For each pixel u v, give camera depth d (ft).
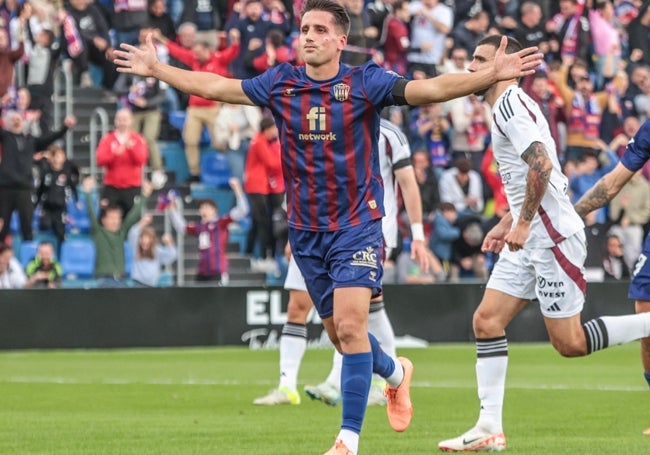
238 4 142.10
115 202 128.47
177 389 84.64
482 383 51.21
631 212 139.44
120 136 128.77
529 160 48.78
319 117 45.01
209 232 129.39
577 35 156.15
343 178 45.27
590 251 134.10
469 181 135.85
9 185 124.26
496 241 53.52
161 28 145.79
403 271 129.59
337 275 45.42
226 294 122.72
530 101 50.29
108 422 63.57
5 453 50.47
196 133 141.08
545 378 93.09
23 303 117.60
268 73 46.09
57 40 142.31
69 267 128.77
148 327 120.67
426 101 44.21
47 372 98.43
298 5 150.20
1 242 122.52
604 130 150.30
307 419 64.85
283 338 73.87
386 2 149.59
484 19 151.23
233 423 62.85
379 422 63.41
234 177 139.64
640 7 161.79
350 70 45.24
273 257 134.51
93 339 119.44
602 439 55.21
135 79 146.61
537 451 50.26
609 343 52.34
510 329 128.88
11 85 131.54
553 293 51.08
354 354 45.27
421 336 125.80
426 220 133.28
